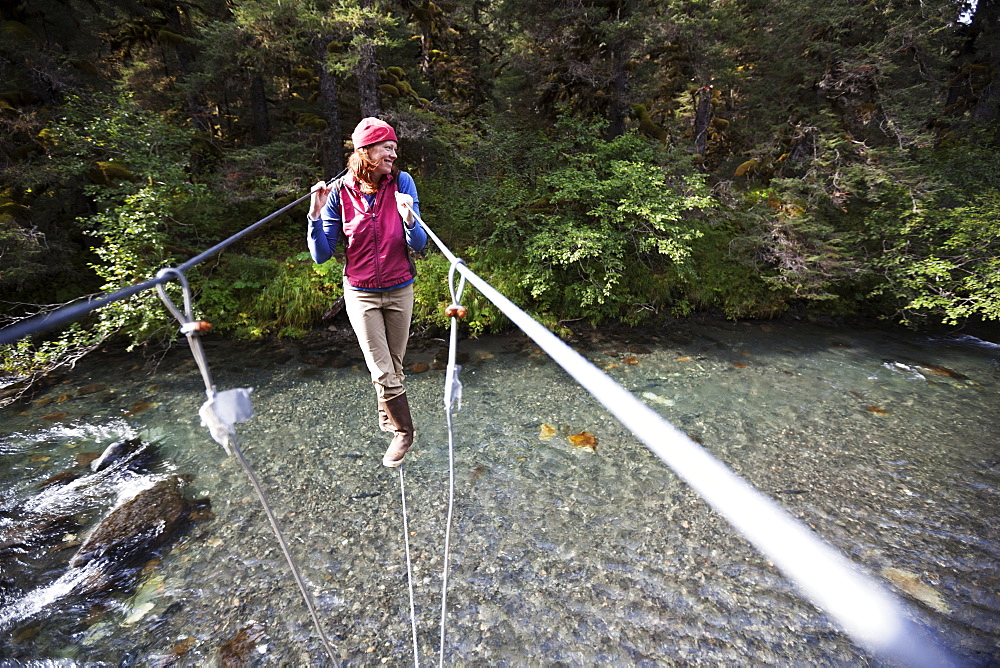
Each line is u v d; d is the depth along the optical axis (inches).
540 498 221.3
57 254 394.6
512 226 442.6
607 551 194.4
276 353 366.6
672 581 181.8
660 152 456.8
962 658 153.0
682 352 379.9
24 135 402.9
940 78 590.9
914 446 260.8
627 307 447.2
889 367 357.7
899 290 417.7
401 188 104.6
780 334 423.2
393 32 494.0
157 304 348.5
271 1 392.5
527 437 264.4
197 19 571.2
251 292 422.0
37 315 336.8
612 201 437.7
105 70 563.2
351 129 569.0
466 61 746.8
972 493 226.1
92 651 156.5
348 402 296.5
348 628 164.1
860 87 470.9
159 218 362.9
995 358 377.4
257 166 452.1
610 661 155.2
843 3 468.4
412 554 191.8
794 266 428.8
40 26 476.7
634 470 239.8
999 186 464.8
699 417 285.6
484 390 313.3
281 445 254.4
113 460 239.1
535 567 187.2
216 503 214.8
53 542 194.9
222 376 327.3
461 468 239.5
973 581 180.5
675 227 418.6
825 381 333.1
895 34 452.4
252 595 174.7
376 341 106.0
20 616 166.1
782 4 483.5
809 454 253.1
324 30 406.3
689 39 447.2
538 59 495.5
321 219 102.8
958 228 409.4
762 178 547.8
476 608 171.3
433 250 462.0
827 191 447.8
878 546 196.1
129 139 388.2
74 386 311.1
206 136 515.5
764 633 163.5
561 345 39.7
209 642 159.3
